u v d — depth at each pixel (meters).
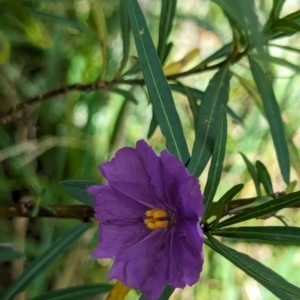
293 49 0.18
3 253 0.23
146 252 0.14
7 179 0.34
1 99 0.34
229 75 0.17
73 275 0.34
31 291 0.31
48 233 0.33
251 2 0.13
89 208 0.18
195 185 0.13
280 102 0.39
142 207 0.14
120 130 0.34
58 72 0.35
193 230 0.13
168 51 0.20
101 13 0.20
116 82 0.21
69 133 0.35
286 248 0.40
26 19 0.25
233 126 0.40
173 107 0.15
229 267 0.38
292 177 0.39
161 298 0.15
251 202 0.16
